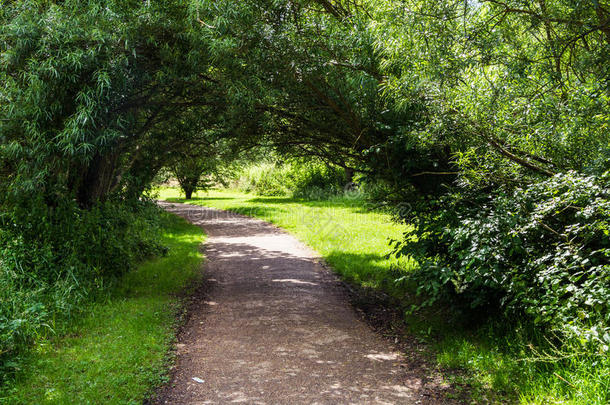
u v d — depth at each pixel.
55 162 6.59
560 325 3.84
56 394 3.84
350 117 6.60
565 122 4.53
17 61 5.45
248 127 7.52
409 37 5.00
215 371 4.55
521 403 3.67
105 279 7.47
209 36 5.73
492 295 4.95
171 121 8.57
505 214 4.33
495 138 4.86
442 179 6.15
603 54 4.65
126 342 5.12
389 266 9.12
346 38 5.87
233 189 39.16
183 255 10.88
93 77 5.59
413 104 5.49
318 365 4.72
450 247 4.73
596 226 3.65
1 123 5.72
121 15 5.73
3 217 6.80
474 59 4.77
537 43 5.24
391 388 4.17
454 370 4.48
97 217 7.70
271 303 7.16
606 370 3.35
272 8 5.99
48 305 5.73
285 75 6.34
